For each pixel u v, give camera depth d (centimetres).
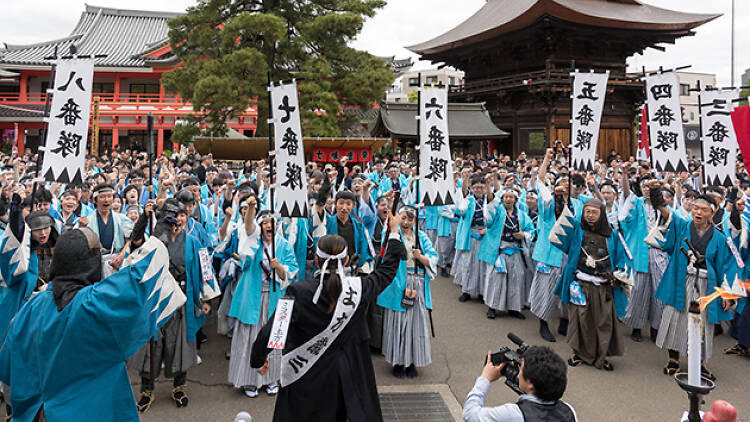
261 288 460
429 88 513
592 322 525
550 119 2455
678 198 763
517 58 2661
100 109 3120
